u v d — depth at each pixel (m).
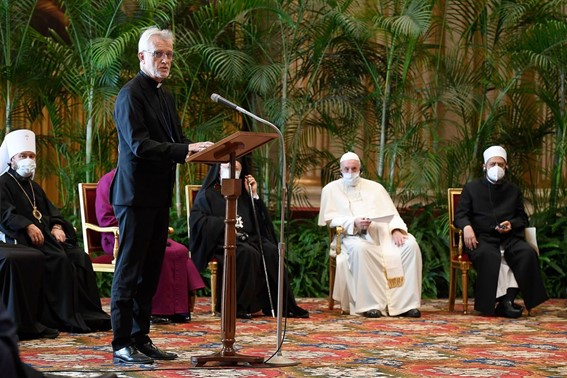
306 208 13.52
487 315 10.48
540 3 12.87
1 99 12.59
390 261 10.48
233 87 12.78
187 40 12.61
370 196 11.05
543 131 12.98
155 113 6.39
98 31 12.30
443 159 12.78
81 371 6.05
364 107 13.05
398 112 12.97
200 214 10.12
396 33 12.52
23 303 8.30
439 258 12.52
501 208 10.84
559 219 12.70
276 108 12.32
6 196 9.01
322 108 12.89
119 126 6.29
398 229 10.70
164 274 9.44
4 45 12.23
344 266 10.49
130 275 6.41
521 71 12.59
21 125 12.89
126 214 6.35
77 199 12.40
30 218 9.08
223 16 12.45
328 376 6.08
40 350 7.48
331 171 13.12
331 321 9.77
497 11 12.73
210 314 10.34
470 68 13.40
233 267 6.38
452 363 6.79
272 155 13.05
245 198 10.41
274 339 8.15
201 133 12.16
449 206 11.08
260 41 12.98
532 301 10.48
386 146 12.72
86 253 9.28
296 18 12.99
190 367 6.32
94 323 9.03
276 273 10.17
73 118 12.98
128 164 6.30
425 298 12.38
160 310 9.41
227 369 6.26
